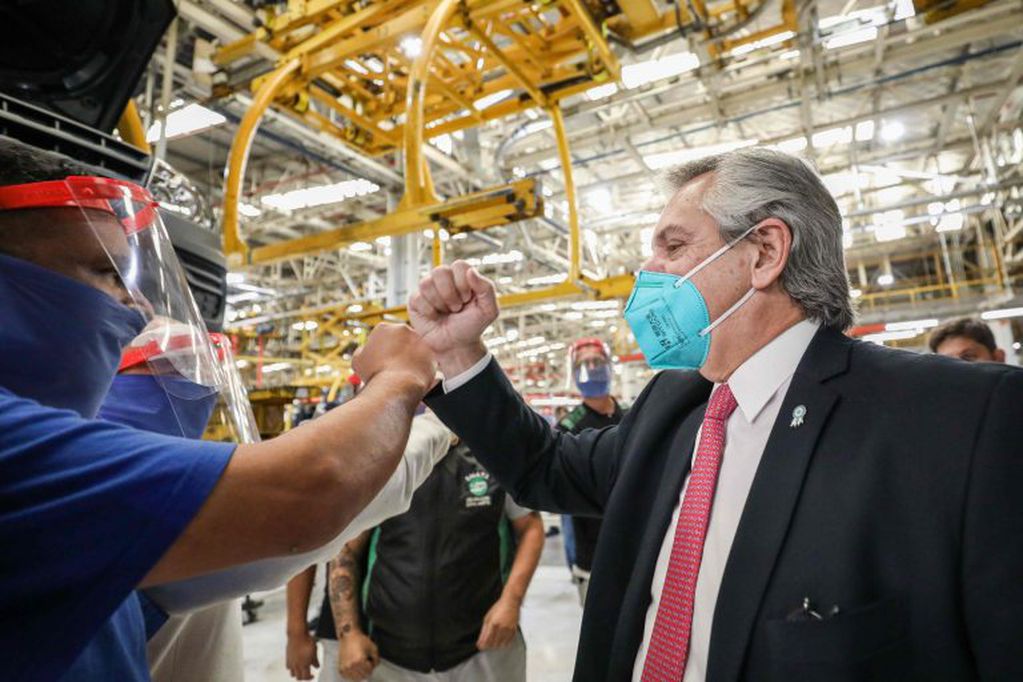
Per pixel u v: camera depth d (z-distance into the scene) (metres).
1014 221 7.31
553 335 15.53
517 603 1.57
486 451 1.06
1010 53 4.64
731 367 0.87
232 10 3.20
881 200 8.19
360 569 1.70
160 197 1.43
